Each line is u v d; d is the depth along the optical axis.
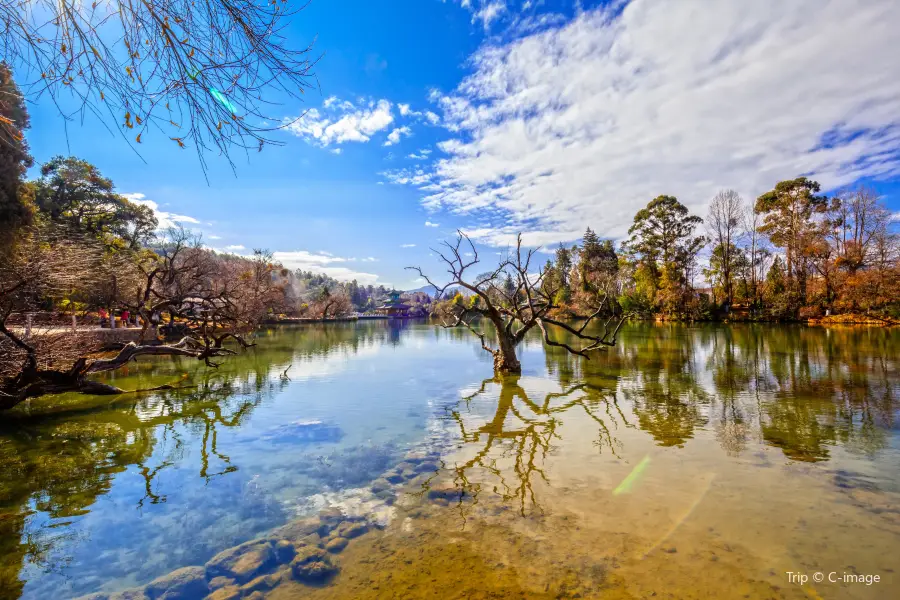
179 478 5.70
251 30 2.17
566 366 15.12
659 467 5.74
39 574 3.71
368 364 16.70
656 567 3.56
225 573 3.65
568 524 4.30
